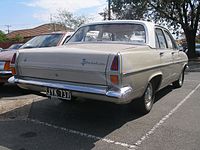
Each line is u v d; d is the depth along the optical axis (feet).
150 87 17.94
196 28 83.15
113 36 18.51
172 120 17.03
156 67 17.49
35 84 15.69
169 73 21.25
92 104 20.48
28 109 19.24
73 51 14.26
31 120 16.89
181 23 83.35
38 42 25.81
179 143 13.52
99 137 14.23
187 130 15.31
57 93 15.10
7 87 27.61
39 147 12.98
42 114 18.10
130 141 13.73
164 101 22.07
